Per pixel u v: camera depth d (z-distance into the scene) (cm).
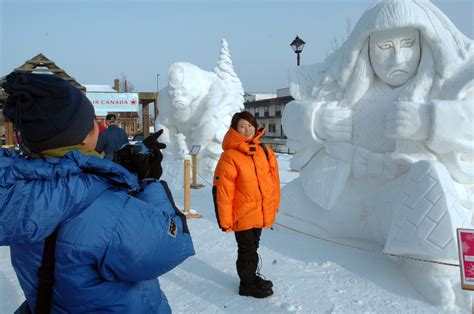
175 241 133
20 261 122
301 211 445
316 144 430
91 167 121
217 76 945
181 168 834
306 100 450
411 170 332
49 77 122
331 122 409
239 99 988
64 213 112
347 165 404
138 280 128
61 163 116
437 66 357
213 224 508
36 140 118
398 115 353
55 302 121
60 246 115
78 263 116
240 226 299
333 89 427
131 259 121
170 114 884
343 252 381
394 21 355
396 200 348
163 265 129
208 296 305
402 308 277
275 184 313
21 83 117
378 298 292
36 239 110
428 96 362
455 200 303
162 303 152
